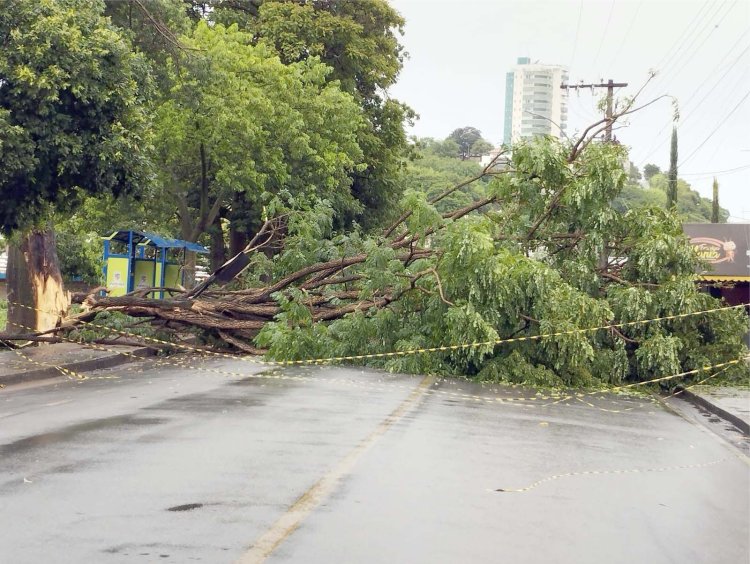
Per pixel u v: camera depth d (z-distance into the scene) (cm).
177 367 1881
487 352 1767
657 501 815
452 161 8994
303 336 1956
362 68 4309
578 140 2119
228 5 4284
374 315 1994
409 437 1055
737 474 991
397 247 2219
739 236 3256
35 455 888
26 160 1653
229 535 619
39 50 1639
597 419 1378
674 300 1952
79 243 4403
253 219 3738
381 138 4584
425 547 613
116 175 1809
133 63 1881
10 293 2305
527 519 710
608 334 1956
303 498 732
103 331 2148
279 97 3488
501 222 2136
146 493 733
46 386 1542
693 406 1750
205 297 2280
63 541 596
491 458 958
